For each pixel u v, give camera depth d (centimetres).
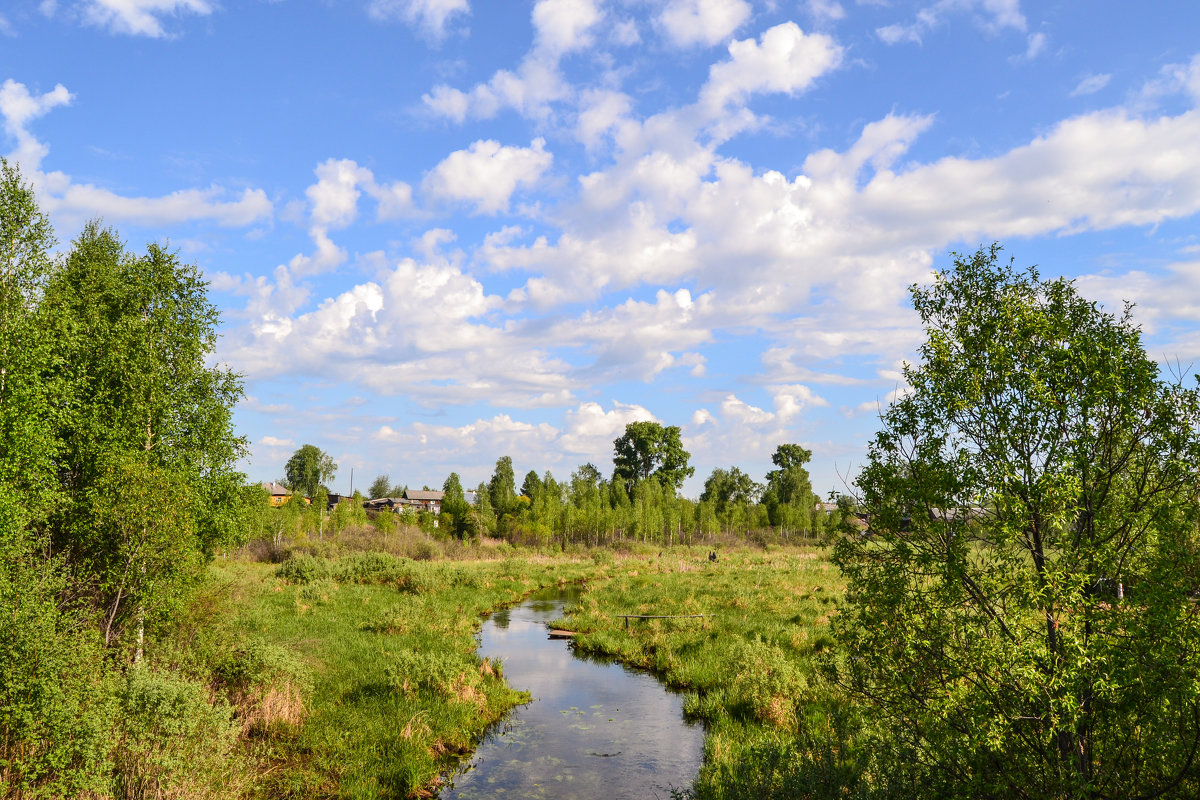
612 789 1204
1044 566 654
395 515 7512
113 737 962
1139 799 616
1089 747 648
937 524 725
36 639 944
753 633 2225
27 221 1534
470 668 1781
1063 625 632
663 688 1864
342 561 4056
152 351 1827
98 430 1664
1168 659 570
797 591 3139
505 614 3133
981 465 714
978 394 710
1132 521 654
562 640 2533
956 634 701
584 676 1998
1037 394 668
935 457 744
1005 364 705
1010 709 664
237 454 1942
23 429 1405
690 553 7000
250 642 1510
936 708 671
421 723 1409
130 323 1795
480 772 1279
